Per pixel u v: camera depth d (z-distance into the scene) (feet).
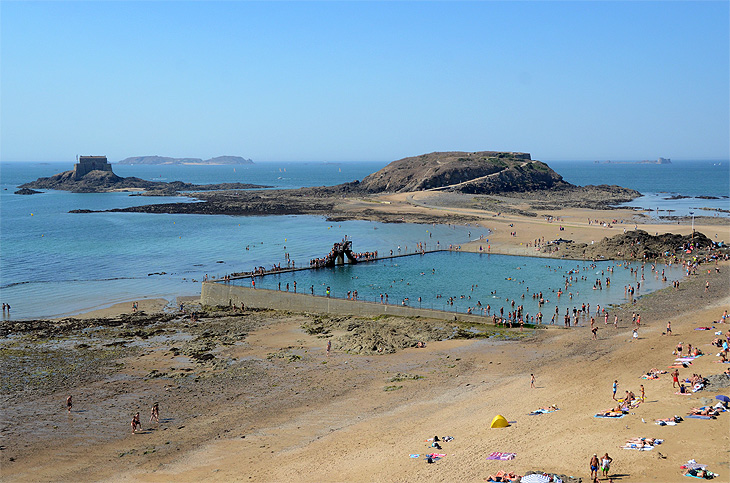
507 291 309.01
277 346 219.82
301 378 184.14
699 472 105.81
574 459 117.70
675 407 141.38
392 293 304.50
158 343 224.74
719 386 152.35
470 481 111.14
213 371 191.52
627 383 164.55
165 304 295.48
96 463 129.80
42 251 451.12
